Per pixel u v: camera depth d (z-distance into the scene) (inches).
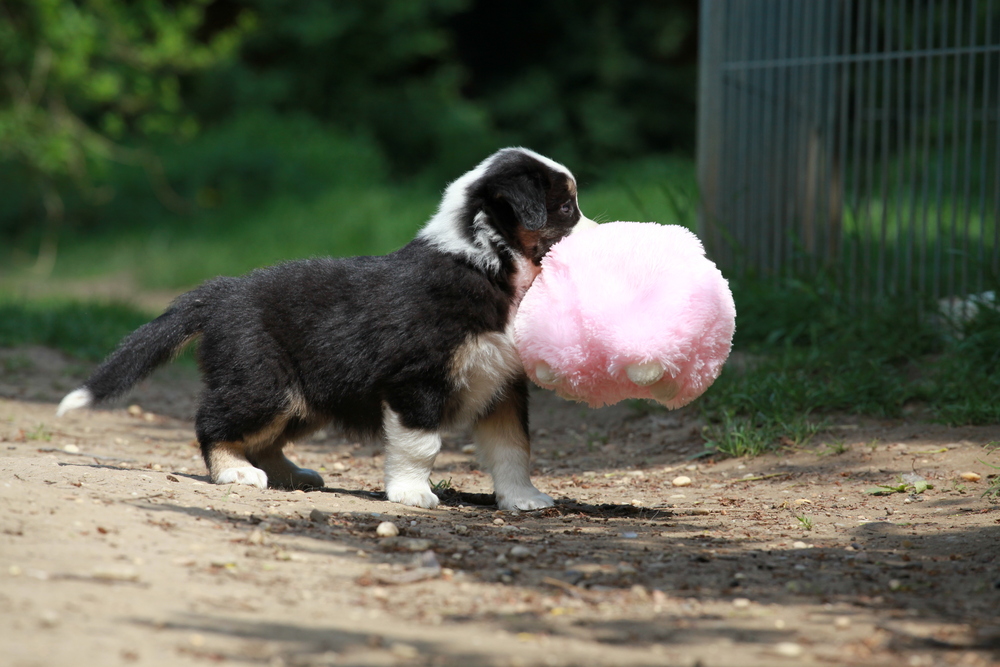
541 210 213.5
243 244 894.4
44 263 905.5
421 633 133.2
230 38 893.2
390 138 1247.5
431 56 1323.8
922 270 372.8
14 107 800.3
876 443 279.3
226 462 230.1
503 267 220.8
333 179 1031.6
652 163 1149.7
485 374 221.0
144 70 869.8
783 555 183.3
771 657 129.7
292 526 188.7
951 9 620.4
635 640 135.2
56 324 483.5
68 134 831.1
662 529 207.0
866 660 129.4
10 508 171.9
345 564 165.3
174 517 183.6
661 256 202.1
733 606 151.3
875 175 593.0
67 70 776.3
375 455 322.3
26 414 345.4
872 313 361.7
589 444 320.2
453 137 1244.5
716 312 198.8
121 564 150.1
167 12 917.8
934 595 157.4
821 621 144.8
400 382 218.2
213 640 123.8
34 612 125.5
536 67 1342.3
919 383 317.4
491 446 233.5
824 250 416.2
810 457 276.8
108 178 1010.7
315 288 229.0
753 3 425.7
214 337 232.4
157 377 446.9
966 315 342.6
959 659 130.1
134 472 224.2
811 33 420.8
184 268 832.3
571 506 233.6
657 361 193.0
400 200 997.2
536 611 145.9
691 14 1344.7
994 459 253.6
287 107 1218.0
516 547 180.5
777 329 380.5
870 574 169.6
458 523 206.4
